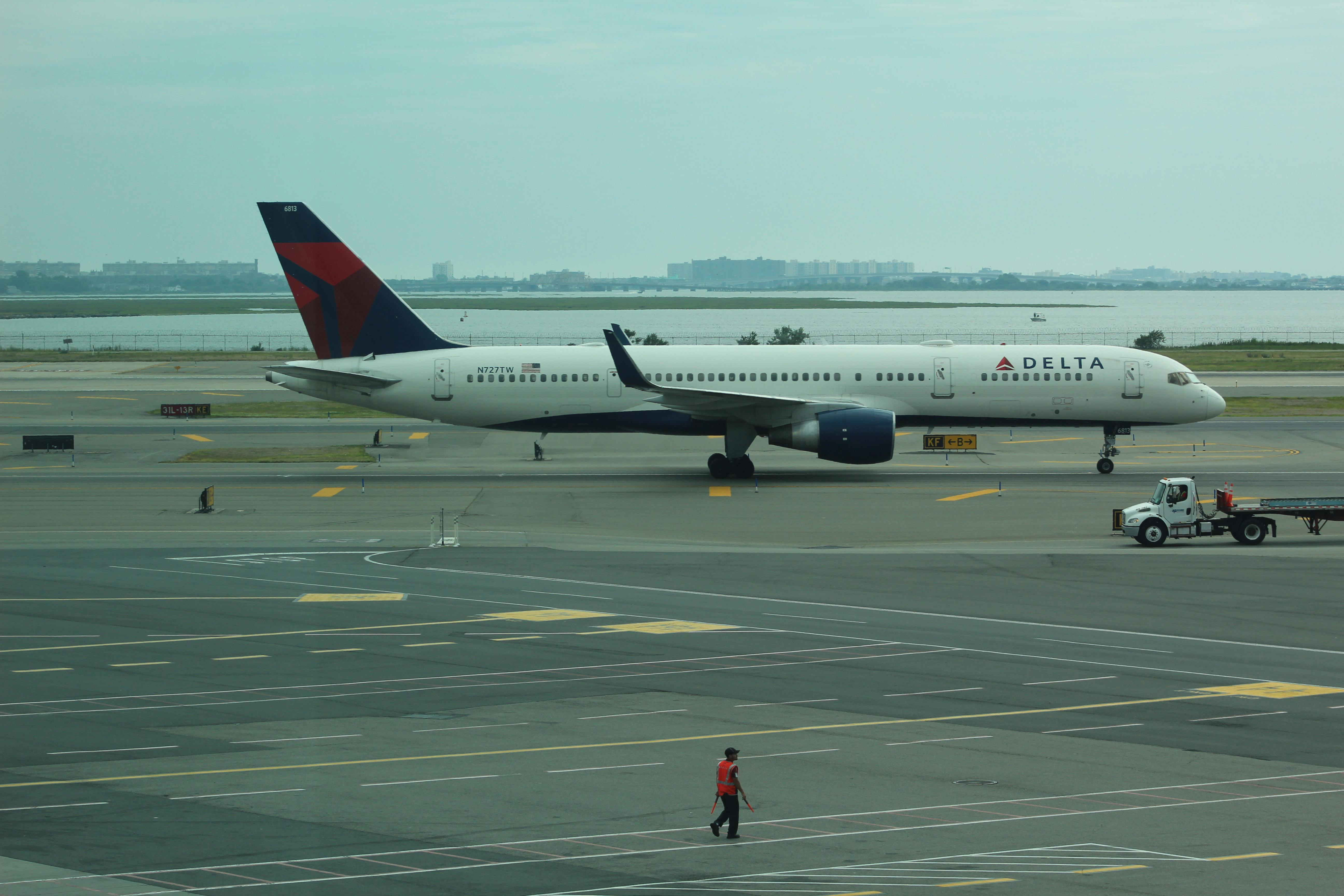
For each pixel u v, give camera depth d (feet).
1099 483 342.44
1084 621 194.49
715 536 271.49
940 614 200.13
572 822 115.34
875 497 320.70
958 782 126.41
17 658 173.88
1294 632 187.83
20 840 110.11
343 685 161.48
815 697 156.66
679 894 98.58
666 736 141.59
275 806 119.24
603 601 209.46
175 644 181.88
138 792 122.72
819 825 114.73
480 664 171.53
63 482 349.00
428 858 106.22
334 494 329.11
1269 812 117.91
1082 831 112.98
